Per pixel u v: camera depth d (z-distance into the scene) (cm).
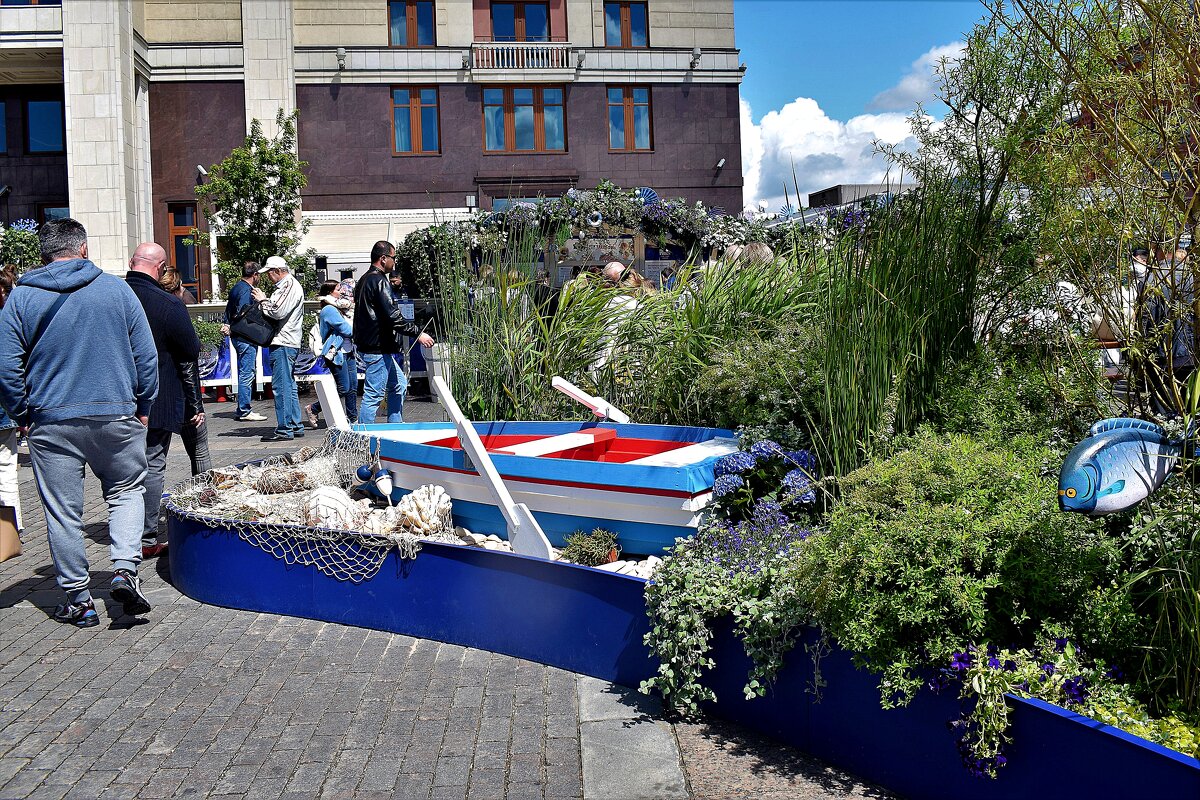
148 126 2653
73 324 477
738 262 669
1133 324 324
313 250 2306
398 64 2792
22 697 397
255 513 532
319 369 1178
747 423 509
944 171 456
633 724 362
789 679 345
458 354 720
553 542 485
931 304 429
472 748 346
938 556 297
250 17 2681
